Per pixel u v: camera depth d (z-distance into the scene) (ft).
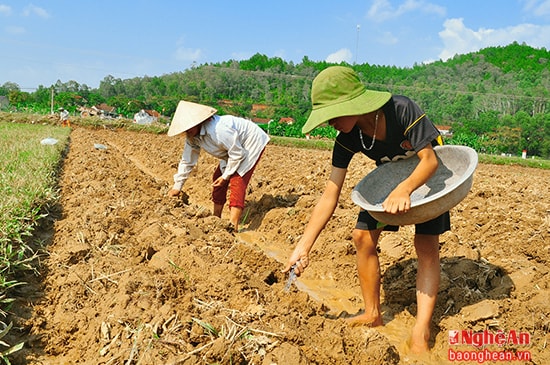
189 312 11.32
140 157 53.88
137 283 12.35
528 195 29.19
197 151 22.86
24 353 10.43
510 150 247.91
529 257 17.46
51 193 20.61
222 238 17.42
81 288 12.66
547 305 12.75
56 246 15.76
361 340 10.89
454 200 10.40
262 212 25.26
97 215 18.16
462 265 15.40
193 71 390.01
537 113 279.08
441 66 454.40
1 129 69.26
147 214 19.07
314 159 54.44
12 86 368.68
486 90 358.64
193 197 30.42
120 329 10.70
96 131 106.73
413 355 11.71
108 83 382.63
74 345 10.96
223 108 317.63
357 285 16.43
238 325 10.80
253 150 21.63
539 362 11.55
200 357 9.74
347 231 19.08
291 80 381.19
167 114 306.96
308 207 24.06
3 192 17.60
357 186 12.45
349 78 10.73
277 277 16.01
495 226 19.94
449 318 12.87
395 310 14.38
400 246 17.29
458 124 279.69
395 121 11.03
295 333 10.72
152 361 9.47
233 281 13.26
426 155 10.74
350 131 11.93
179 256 14.75
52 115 114.32
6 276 12.70
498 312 12.82
